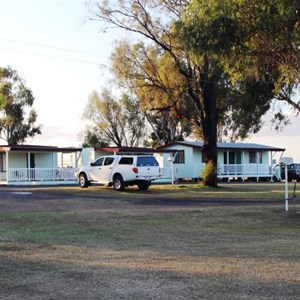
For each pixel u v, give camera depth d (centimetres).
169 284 752
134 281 772
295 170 5041
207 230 1448
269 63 1594
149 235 1340
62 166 4469
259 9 1425
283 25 1429
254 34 1492
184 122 6003
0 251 1062
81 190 3031
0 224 1528
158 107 3572
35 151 3922
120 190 3028
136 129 6981
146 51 3384
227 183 4412
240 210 1925
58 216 1728
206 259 968
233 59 1559
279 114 2531
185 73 3325
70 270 858
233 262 934
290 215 1783
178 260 955
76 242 1201
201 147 4666
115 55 3403
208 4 1463
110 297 680
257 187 3638
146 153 4450
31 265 905
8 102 6419
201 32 1483
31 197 2517
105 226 1515
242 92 2434
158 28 3228
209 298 673
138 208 2039
